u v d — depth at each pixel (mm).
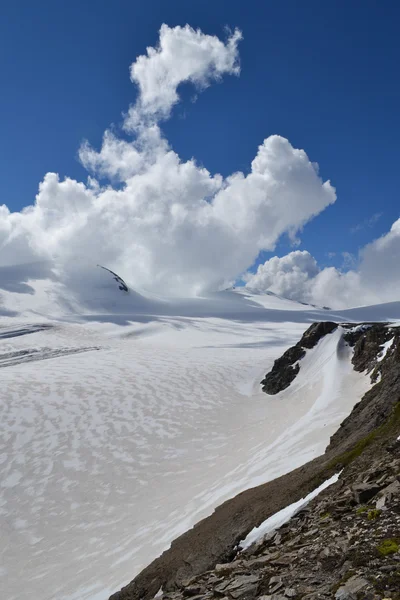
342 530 7574
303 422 30734
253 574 7414
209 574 8703
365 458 11844
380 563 5664
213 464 29734
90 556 19469
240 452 30734
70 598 15672
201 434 37094
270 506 13000
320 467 14391
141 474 29500
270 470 21516
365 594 5012
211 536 13141
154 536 19031
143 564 15805
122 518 23484
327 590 5570
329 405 33344
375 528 6941
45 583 17812
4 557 20672
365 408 20219
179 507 22219
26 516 24453
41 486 27875
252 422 39438
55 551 20797
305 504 10703
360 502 8594
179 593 8492
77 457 32156
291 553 7629
